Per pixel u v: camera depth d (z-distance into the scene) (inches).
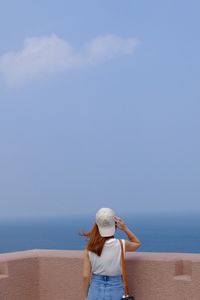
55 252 279.0
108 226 229.3
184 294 235.8
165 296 240.5
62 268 270.5
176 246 7445.9
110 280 228.5
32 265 275.6
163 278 241.3
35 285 276.5
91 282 232.8
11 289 266.4
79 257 265.1
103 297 227.6
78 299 265.7
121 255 229.1
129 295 230.2
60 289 271.4
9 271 266.4
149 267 244.8
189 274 239.9
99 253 227.6
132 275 249.1
